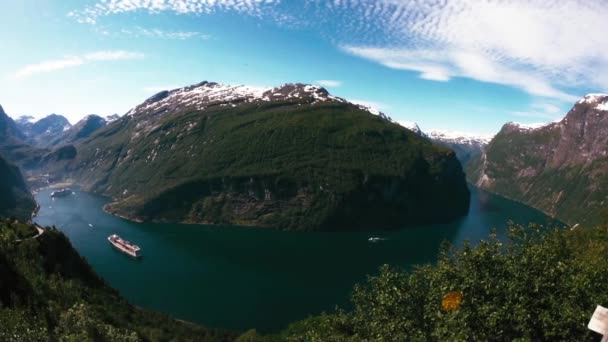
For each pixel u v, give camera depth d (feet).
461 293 88.99
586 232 202.59
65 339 174.19
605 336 55.52
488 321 82.17
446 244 111.04
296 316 433.89
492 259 92.07
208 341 339.57
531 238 104.32
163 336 312.29
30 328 149.07
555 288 85.76
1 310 171.53
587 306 82.84
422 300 104.99
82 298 300.81
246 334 325.62
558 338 81.41
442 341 89.25
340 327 135.74
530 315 81.30
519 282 86.12
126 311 338.34
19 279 241.96
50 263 335.26
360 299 127.95
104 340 200.95
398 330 102.83
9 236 321.11
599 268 91.86
